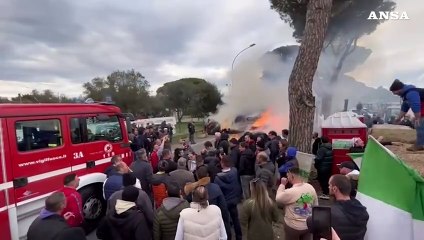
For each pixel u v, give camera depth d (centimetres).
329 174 779
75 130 635
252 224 412
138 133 1409
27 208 523
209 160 682
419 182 325
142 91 4350
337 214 312
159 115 4894
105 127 728
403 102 667
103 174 674
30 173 529
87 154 657
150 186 637
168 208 398
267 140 988
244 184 753
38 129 556
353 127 792
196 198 376
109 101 797
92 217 658
